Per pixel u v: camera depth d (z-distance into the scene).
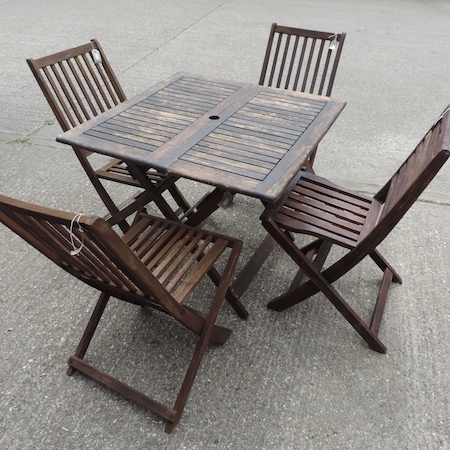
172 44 5.57
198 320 1.67
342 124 3.77
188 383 1.65
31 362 1.92
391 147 3.43
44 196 2.95
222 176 1.61
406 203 1.53
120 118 2.03
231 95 2.26
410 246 2.51
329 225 1.88
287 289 2.27
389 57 5.12
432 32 5.91
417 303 2.16
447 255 2.44
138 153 1.75
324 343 1.99
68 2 7.55
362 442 1.63
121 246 1.19
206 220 2.73
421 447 1.61
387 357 1.92
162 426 1.69
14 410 1.74
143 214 2.05
